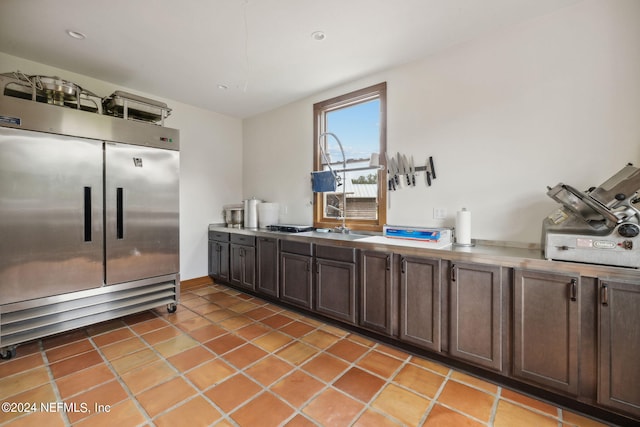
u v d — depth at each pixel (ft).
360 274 8.35
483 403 5.71
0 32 7.64
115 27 7.44
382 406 5.61
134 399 5.79
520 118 7.35
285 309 10.70
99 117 8.80
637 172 5.02
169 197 10.41
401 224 9.53
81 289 8.50
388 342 8.11
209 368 6.87
